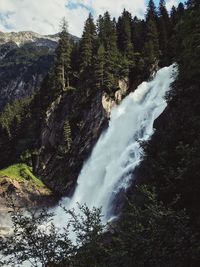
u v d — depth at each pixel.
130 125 75.38
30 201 81.69
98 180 71.69
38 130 97.12
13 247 11.13
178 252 10.41
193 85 24.72
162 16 105.81
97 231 11.11
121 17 111.81
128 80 89.06
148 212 11.18
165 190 17.48
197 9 27.16
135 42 102.25
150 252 10.32
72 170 81.38
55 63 100.25
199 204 15.56
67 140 85.31
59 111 92.75
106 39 101.44
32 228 11.06
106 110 83.44
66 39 99.81
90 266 10.66
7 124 112.69
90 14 107.69
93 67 91.94
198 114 21.81
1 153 107.00
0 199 74.81
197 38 24.77
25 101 141.62
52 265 10.86
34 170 89.25
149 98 79.12
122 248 10.54
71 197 77.75
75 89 92.88
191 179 15.05
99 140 81.12
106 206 55.88
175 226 10.76
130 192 48.06
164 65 87.50
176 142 21.11
